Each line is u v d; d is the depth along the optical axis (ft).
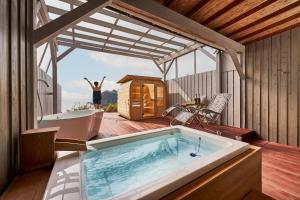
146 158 7.77
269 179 6.82
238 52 14.34
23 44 4.99
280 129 12.16
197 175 3.90
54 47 14.97
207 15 9.87
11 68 3.97
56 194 3.43
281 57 12.06
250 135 13.42
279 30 11.79
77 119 10.28
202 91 20.25
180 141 9.04
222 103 13.66
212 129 14.46
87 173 5.70
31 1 5.68
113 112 30.96
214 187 3.92
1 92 3.45
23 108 4.92
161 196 3.26
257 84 13.62
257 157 5.43
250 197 4.86
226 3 8.71
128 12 8.63
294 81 11.38
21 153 4.33
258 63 13.52
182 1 8.61
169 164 7.20
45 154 4.63
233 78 15.67
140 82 22.17
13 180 4.03
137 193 3.16
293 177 6.98
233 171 4.47
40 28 5.74
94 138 12.56
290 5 8.79
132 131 14.66
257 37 12.94
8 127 3.84
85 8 6.38
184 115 13.91
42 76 12.65
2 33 3.52
